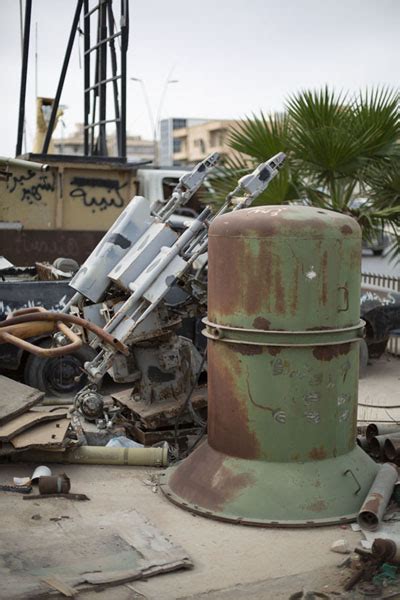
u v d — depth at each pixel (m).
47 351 4.64
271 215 4.91
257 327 4.92
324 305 4.92
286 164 9.12
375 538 4.49
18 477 5.57
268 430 4.97
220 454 5.16
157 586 4.01
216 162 6.63
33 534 4.54
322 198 9.42
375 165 9.34
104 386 8.77
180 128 66.75
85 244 11.98
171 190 12.54
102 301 6.48
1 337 4.76
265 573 4.18
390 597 3.92
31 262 11.77
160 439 6.32
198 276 6.25
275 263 4.85
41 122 15.26
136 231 6.48
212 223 5.17
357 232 5.07
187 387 6.51
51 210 11.77
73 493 5.25
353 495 4.95
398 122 9.10
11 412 5.78
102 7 12.95
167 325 6.20
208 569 4.22
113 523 4.71
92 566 4.14
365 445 6.07
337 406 5.06
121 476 5.68
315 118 9.20
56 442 5.56
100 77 13.12
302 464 4.98
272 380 4.93
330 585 4.05
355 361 5.21
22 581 3.94
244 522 4.78
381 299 9.66
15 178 11.57
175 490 5.23
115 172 11.97
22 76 13.65
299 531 4.71
